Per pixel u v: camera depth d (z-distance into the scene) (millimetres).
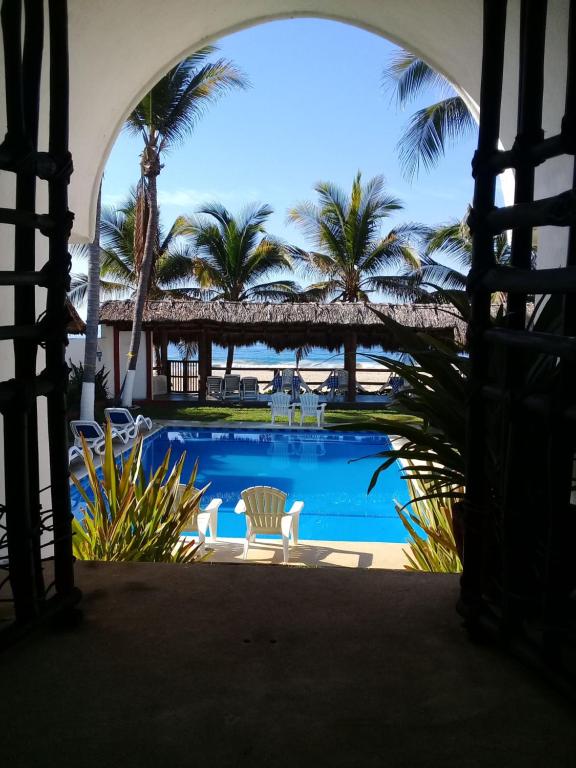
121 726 1570
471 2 3139
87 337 14195
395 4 3457
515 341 1709
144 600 2273
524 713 1625
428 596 2330
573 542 1846
